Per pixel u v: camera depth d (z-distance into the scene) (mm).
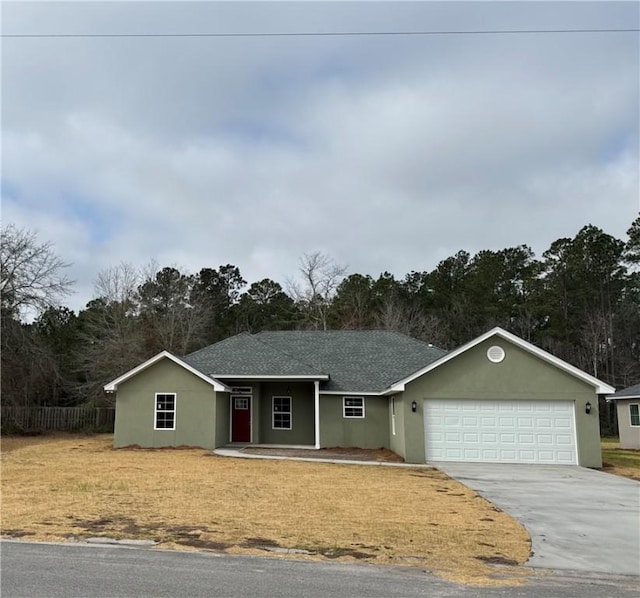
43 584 5637
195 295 48531
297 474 14945
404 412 18875
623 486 13805
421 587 5848
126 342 36812
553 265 47219
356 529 8586
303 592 5562
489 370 19016
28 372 31156
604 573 6742
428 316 47781
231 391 22703
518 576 6477
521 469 17109
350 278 48562
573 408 18656
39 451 20953
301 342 27453
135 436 21922
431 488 13109
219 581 5867
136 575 6012
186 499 10836
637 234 44750
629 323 45500
